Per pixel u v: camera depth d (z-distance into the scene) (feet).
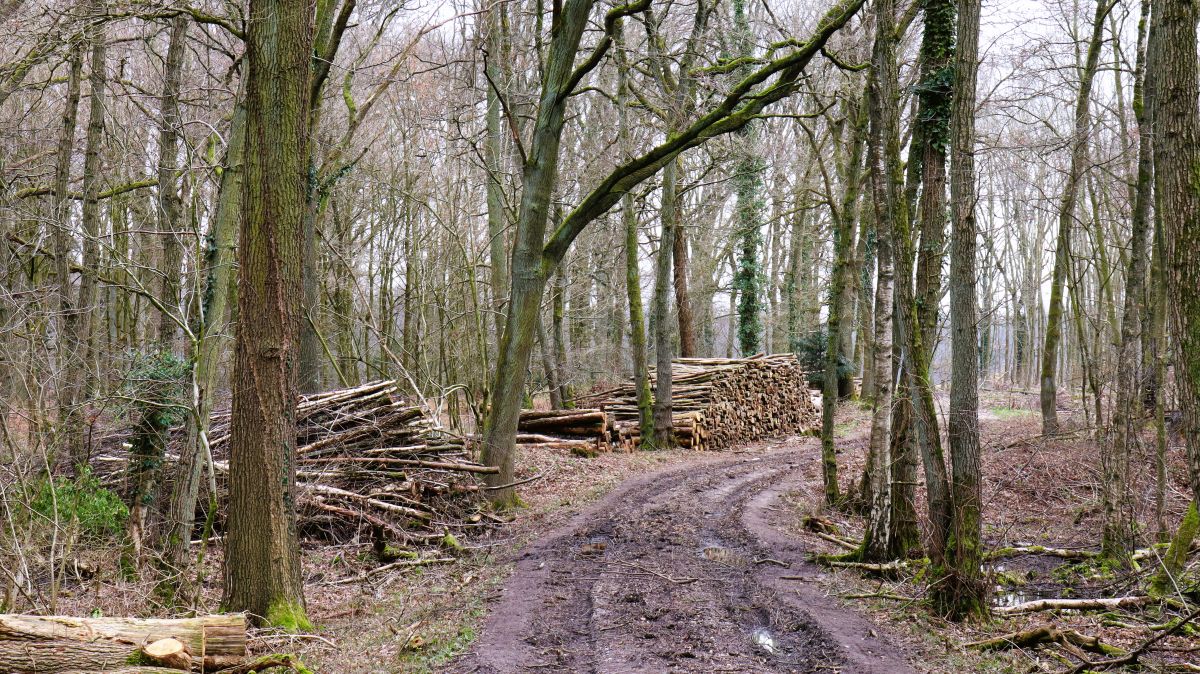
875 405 34.53
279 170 24.68
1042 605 27.45
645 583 30.63
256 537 24.50
